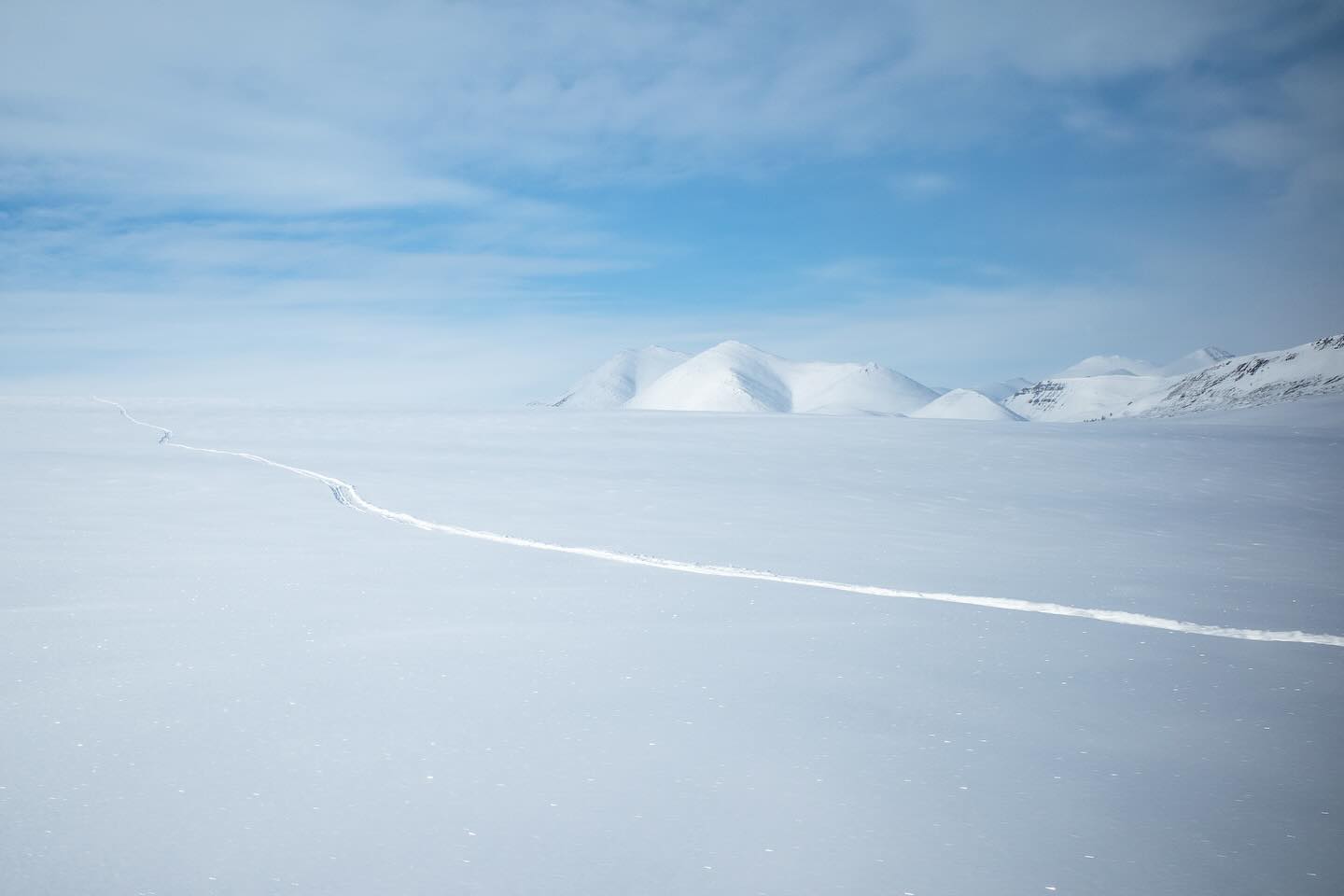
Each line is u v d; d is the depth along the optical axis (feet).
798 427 99.30
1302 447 79.51
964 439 86.79
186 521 40.60
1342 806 12.62
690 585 28.04
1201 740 15.10
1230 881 10.62
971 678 18.57
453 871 10.72
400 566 30.83
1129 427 98.37
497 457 72.13
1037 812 12.41
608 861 10.99
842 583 28.55
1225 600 26.22
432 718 15.98
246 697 17.06
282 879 10.52
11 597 25.59
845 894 10.26
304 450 75.82
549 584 27.99
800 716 16.22
